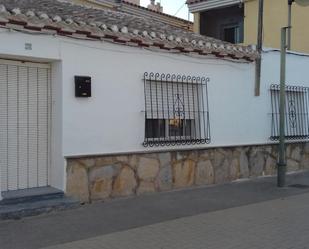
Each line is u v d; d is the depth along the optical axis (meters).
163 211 7.96
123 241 6.21
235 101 11.14
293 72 12.70
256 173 11.63
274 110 12.15
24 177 8.07
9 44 7.38
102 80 8.58
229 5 18.47
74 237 6.36
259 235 6.55
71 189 8.21
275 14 17.12
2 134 7.78
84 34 8.19
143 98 9.25
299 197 9.35
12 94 7.88
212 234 6.59
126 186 8.98
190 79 10.10
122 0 17.62
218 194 9.50
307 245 6.10
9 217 7.20
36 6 8.43
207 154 10.48
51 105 8.30
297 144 12.80
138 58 9.13
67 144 8.16
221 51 10.46
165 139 9.77
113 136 8.77
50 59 7.91
